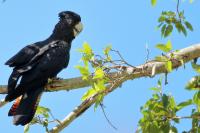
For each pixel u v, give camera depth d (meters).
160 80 8.99
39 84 10.29
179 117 8.41
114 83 8.60
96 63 8.67
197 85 8.70
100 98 8.40
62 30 12.93
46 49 11.32
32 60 10.72
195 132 8.49
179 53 8.92
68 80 9.71
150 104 8.62
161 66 8.91
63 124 9.12
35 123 9.40
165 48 8.30
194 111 8.54
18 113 9.41
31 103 9.80
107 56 8.75
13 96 9.61
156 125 8.37
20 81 10.17
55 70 10.88
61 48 11.63
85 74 8.43
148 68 8.91
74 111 9.15
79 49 8.74
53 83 10.20
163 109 8.41
